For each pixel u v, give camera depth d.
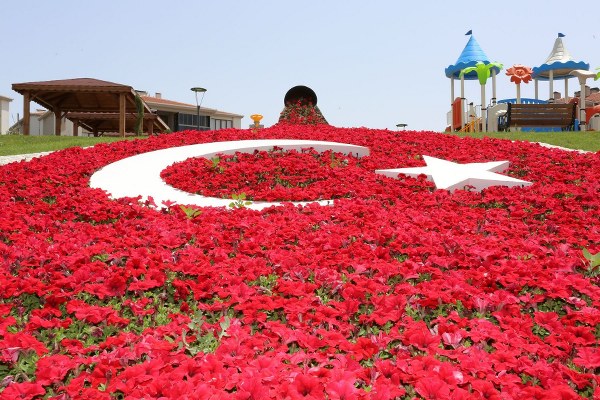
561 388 2.75
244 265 4.73
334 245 5.39
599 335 3.72
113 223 6.63
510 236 6.10
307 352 3.35
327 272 4.57
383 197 8.23
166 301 4.28
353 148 12.25
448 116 35.00
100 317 3.66
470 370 2.97
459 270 4.75
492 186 8.77
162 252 4.97
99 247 5.09
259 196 8.60
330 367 3.19
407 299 4.09
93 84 21.58
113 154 12.43
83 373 3.02
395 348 3.32
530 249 5.40
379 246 5.34
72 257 4.75
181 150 11.92
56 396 2.80
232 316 3.88
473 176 9.18
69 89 21.17
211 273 4.47
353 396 2.62
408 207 7.71
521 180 9.23
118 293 4.16
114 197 8.58
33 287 4.08
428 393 2.73
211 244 5.45
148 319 3.89
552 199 7.86
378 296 4.21
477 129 29.55
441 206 7.77
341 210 7.16
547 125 21.86
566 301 4.18
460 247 5.35
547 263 4.90
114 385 2.80
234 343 3.23
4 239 5.73
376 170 10.12
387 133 15.62
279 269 4.80
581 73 28.97
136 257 4.74
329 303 4.05
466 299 4.10
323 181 9.54
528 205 7.73
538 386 2.94
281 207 7.41
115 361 3.07
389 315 3.67
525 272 4.50
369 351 3.20
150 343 3.19
